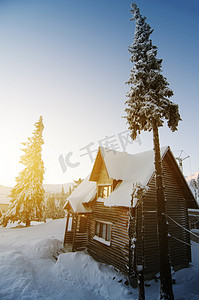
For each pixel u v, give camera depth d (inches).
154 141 338.6
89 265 384.5
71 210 581.6
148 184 421.7
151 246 389.1
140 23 380.8
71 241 561.6
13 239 631.8
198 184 1290.6
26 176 958.4
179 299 293.0
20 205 882.8
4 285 285.4
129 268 338.3
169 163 478.0
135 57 359.6
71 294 297.7
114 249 407.2
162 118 345.4
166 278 268.2
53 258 468.8
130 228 311.6
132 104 351.3
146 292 313.7
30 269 372.5
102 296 301.0
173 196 477.4
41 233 737.0
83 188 658.8
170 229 442.9
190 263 480.1
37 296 269.4
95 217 513.7
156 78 331.0
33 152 1024.9
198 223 810.8
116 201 397.1
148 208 407.2
